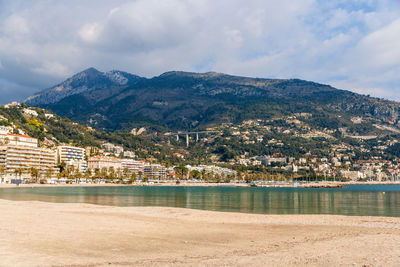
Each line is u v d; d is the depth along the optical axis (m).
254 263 28.00
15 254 30.08
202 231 45.03
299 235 42.38
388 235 41.06
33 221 49.59
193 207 93.00
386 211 84.44
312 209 89.38
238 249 34.00
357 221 55.88
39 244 34.53
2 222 47.56
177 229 46.38
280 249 33.72
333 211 84.12
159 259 29.52
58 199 115.06
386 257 29.62
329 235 42.00
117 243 36.34
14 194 142.12
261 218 59.66
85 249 33.19
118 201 112.25
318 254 31.09
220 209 88.00
